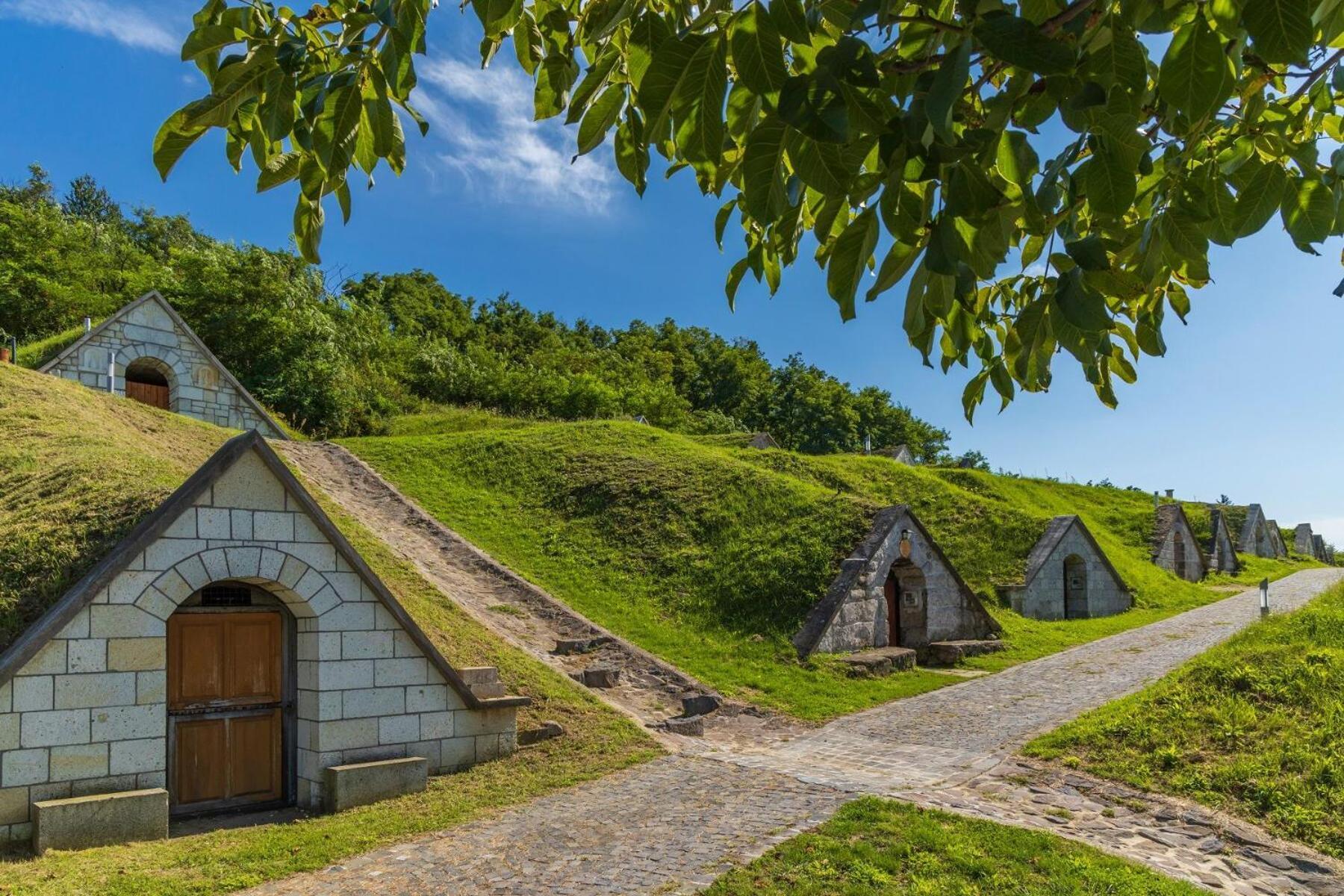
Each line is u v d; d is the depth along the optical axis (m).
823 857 7.64
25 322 35.59
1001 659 19.72
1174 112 2.96
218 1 2.72
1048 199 2.35
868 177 2.66
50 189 56.62
